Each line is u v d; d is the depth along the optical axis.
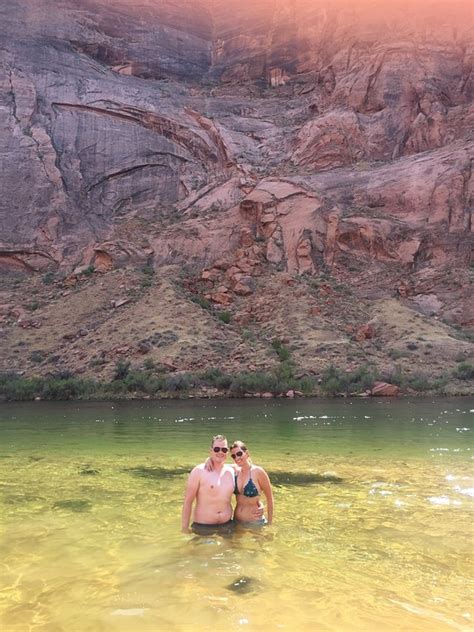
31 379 46.50
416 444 15.35
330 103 90.19
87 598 4.83
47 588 5.06
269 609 4.57
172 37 105.94
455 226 65.12
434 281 59.53
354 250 63.94
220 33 110.56
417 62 86.81
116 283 61.22
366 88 86.50
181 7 108.25
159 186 85.88
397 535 6.52
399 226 65.44
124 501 8.49
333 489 9.19
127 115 89.38
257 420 24.08
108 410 31.67
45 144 82.12
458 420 23.14
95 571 5.45
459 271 59.88
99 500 8.57
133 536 6.56
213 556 5.83
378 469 11.15
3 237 74.69
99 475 10.88
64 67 91.50
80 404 37.50
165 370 45.31
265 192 69.56
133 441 17.11
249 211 68.88
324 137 82.62
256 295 57.44
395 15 93.94
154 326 51.31
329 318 53.31
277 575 5.29
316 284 58.28
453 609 4.57
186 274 62.53
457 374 43.41
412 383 41.72
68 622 4.40
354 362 45.16
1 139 80.50
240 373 44.66
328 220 65.44
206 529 6.79
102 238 76.75
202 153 89.00
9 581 5.23
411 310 54.88
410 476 10.33
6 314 60.84
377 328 51.78
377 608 4.59
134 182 85.25
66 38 96.00
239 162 84.38
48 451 14.94
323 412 27.81
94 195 83.06
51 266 73.81
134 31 103.00
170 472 11.21
